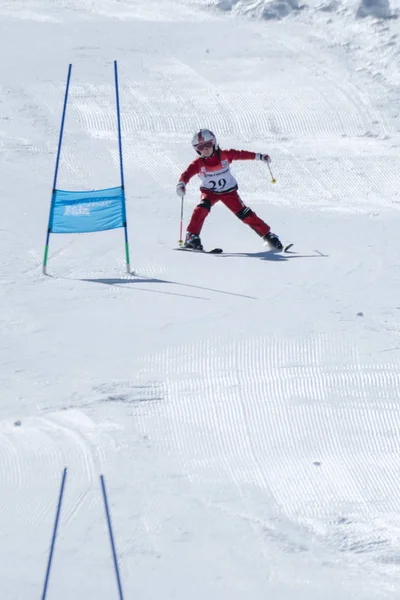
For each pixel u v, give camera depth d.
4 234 41.09
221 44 83.94
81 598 13.79
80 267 36.94
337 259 38.97
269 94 72.94
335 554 15.45
